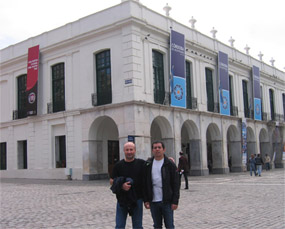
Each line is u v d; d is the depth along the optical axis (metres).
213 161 26.77
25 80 26.25
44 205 10.62
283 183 16.27
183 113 22.91
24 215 8.97
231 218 7.91
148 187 5.11
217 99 27.14
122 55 20.19
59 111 23.38
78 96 22.30
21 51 26.27
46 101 24.19
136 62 19.94
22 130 25.70
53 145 23.58
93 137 21.58
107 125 22.73
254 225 7.14
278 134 35.44
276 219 7.73
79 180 21.30
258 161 22.72
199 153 24.11
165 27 22.70
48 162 23.58
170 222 5.02
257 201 10.52
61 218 8.34
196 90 25.02
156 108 20.72
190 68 25.02
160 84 22.16
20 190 15.62
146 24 20.66
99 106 20.52
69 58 22.98
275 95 37.62
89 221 7.90
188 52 24.58
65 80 23.08
